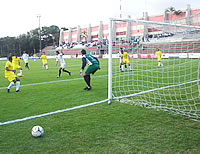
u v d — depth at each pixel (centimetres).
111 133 334
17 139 320
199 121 387
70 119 406
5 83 941
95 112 449
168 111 453
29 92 696
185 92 648
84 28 5709
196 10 3088
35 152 278
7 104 538
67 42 6344
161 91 671
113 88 739
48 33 8194
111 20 534
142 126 363
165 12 3325
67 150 281
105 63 2139
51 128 362
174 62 1338
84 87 767
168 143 296
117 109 470
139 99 567
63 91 697
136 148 282
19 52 6688
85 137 321
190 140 304
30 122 395
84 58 690
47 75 1201
